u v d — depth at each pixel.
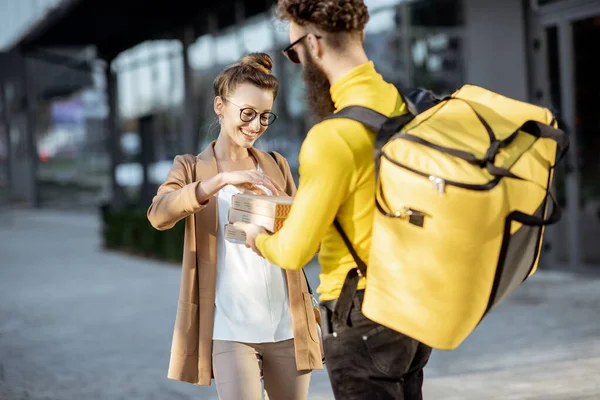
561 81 10.48
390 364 2.56
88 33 22.31
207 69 19.36
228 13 18.02
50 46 24.55
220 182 3.15
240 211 2.91
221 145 3.64
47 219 29.73
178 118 21.17
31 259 16.84
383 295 2.39
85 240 20.75
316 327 3.57
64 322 9.49
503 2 10.99
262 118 3.51
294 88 14.99
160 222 3.31
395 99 2.62
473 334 7.39
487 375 5.98
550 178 2.52
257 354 3.52
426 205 2.32
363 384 2.59
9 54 28.28
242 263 3.47
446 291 2.33
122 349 7.82
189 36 20.33
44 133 34.59
